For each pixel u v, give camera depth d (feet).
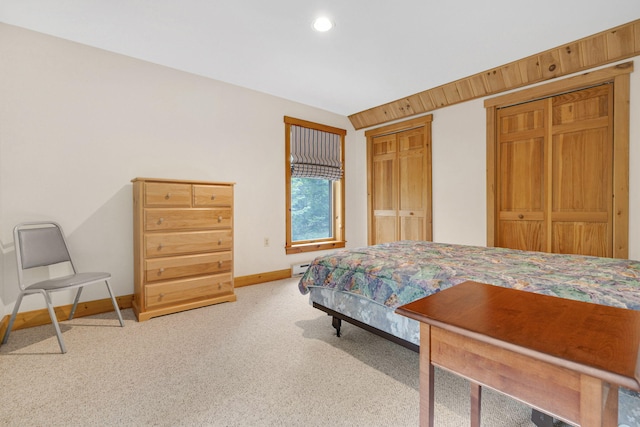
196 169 10.68
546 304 3.08
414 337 5.22
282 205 12.91
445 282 5.00
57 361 6.08
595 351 2.06
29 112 7.86
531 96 9.68
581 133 8.93
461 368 2.60
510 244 10.43
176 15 7.19
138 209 8.40
